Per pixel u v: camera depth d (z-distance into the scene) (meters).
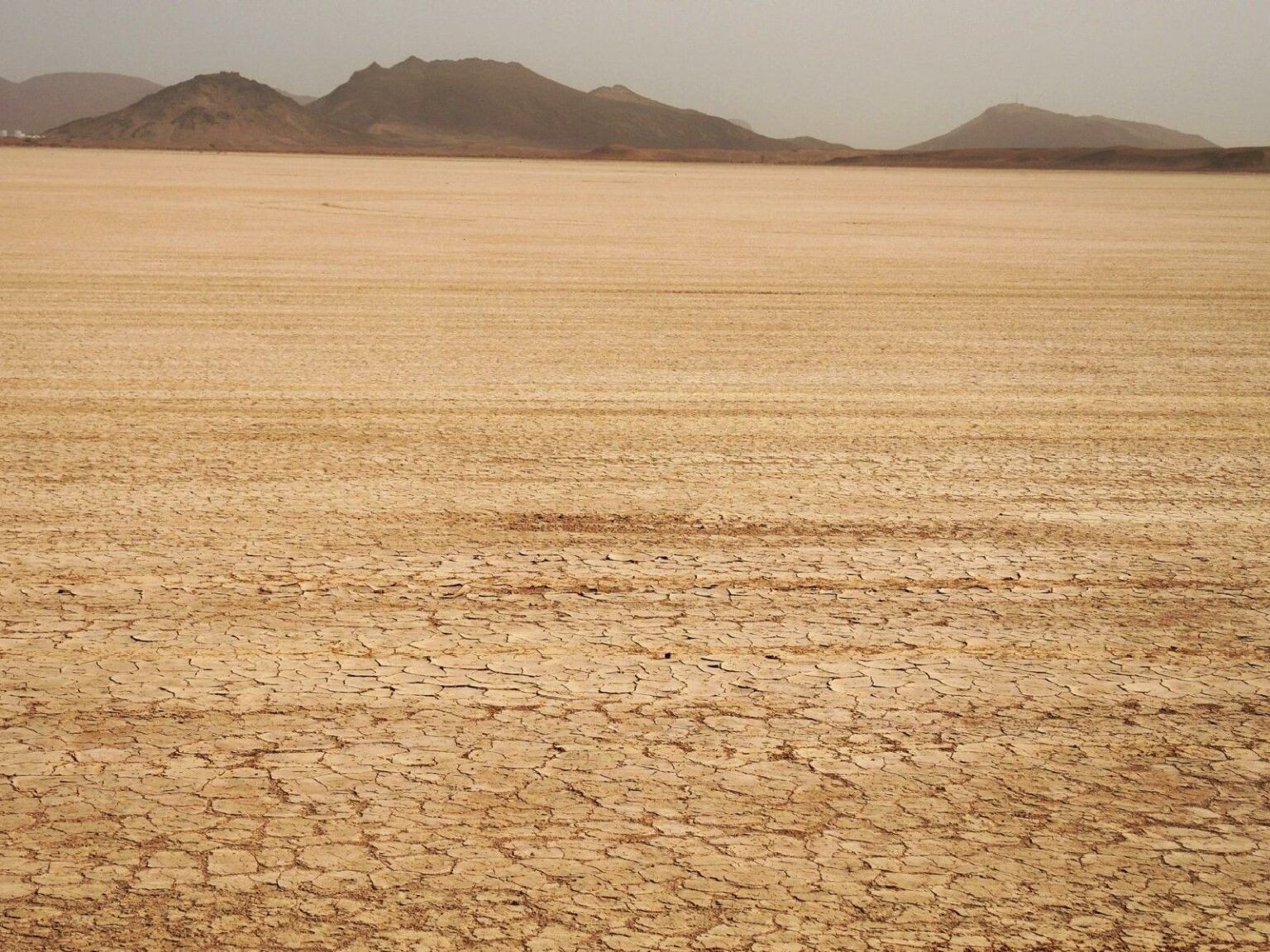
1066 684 5.50
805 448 9.73
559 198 53.84
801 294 19.69
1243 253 28.77
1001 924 3.77
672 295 19.30
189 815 4.29
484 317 16.58
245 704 5.14
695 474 8.92
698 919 3.76
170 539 7.27
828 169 175.62
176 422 10.27
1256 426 10.79
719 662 5.66
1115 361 13.96
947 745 4.90
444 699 5.22
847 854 4.13
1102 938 3.71
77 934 3.64
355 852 4.08
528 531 7.53
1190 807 4.48
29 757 4.68
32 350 13.43
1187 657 5.83
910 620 6.22
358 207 43.16
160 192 50.41
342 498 8.17
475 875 3.97
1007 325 16.67
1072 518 7.99
